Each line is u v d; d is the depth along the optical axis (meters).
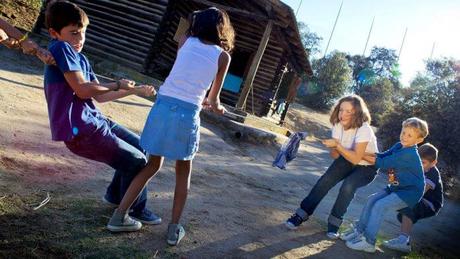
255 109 16.14
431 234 7.66
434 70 29.62
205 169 6.20
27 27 15.23
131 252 2.78
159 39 13.15
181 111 2.85
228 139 10.31
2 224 2.62
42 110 5.99
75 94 2.72
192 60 2.88
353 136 4.15
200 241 3.31
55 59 2.58
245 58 16.20
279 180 7.81
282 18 11.80
